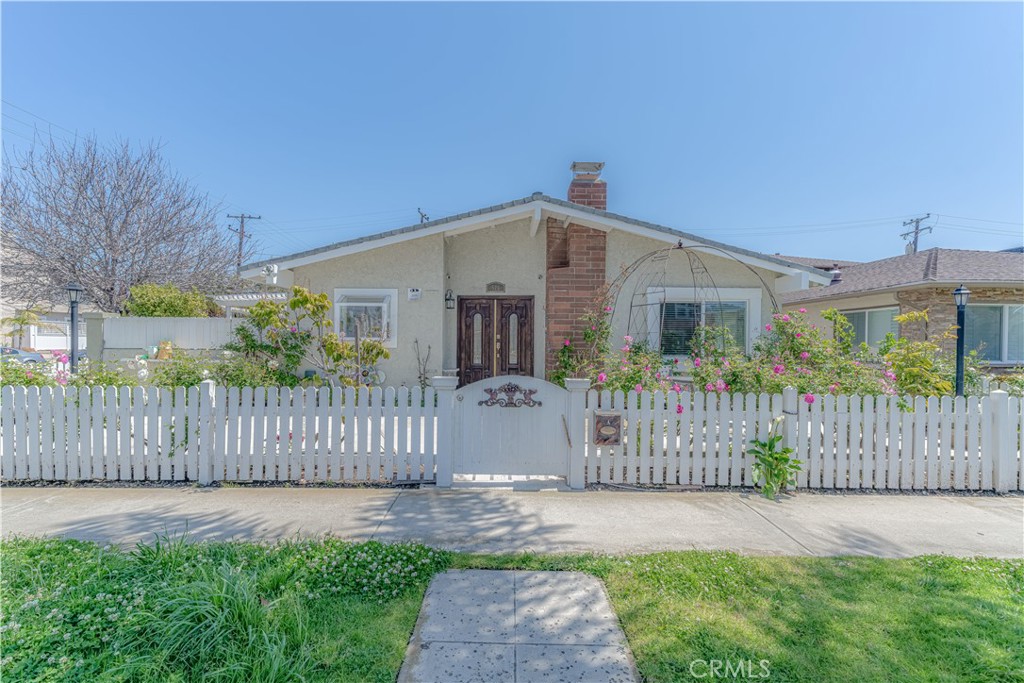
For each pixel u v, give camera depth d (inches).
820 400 201.9
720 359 248.8
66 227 668.1
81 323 861.8
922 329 435.2
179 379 251.0
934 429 199.3
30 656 92.1
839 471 200.8
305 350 318.0
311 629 102.9
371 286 363.6
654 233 324.2
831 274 330.0
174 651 92.8
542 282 383.9
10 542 141.2
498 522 164.6
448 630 104.8
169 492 191.9
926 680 89.9
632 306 347.9
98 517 165.0
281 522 162.6
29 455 200.8
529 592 120.1
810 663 94.4
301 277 360.8
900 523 165.5
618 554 141.3
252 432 204.7
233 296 568.4
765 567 132.0
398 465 205.5
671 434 204.5
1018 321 433.7
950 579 125.6
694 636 102.5
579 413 202.1
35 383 227.5
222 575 111.2
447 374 377.7
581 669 93.0
